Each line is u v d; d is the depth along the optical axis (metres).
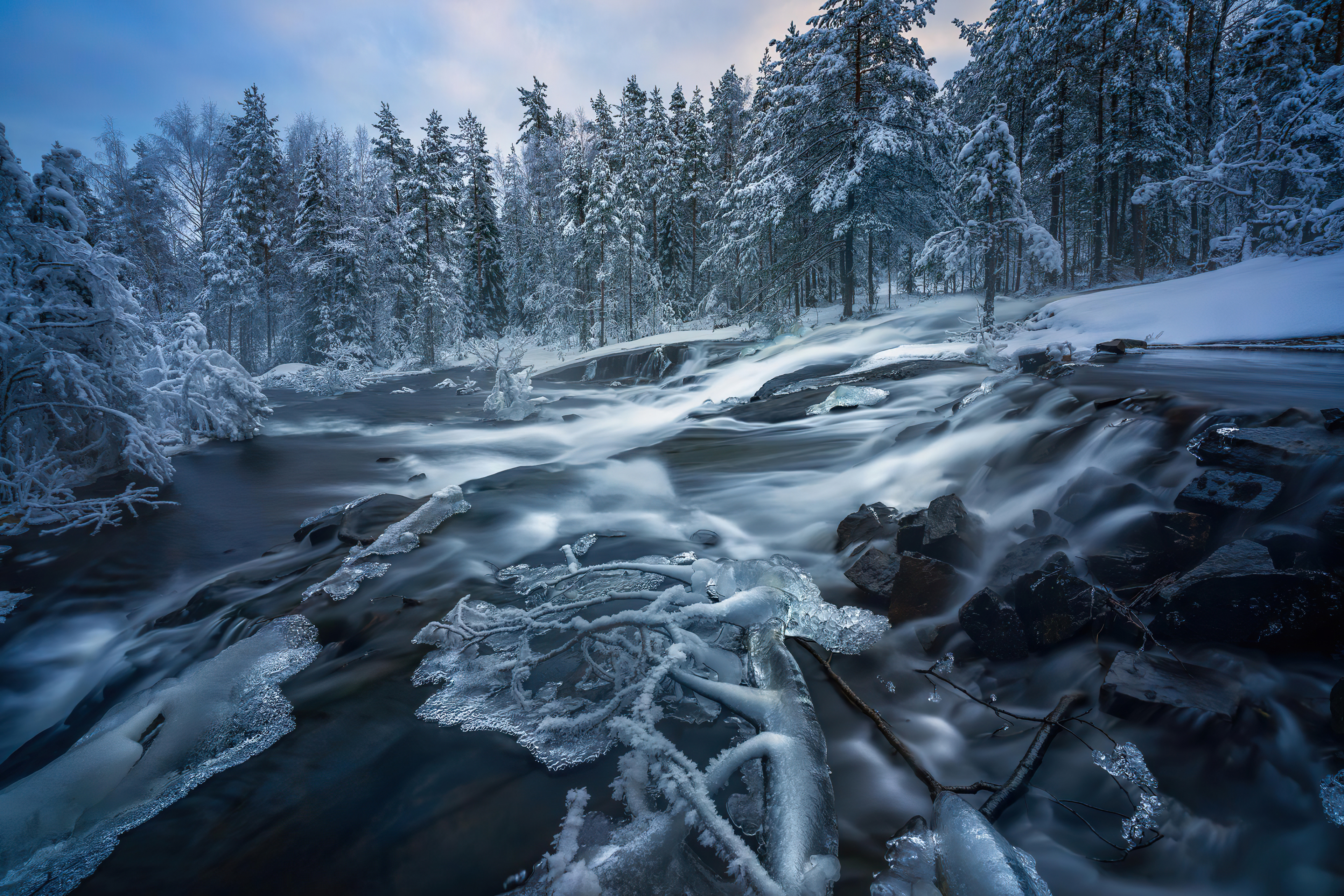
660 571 2.97
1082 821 1.63
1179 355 6.87
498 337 41.22
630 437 10.62
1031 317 11.84
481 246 42.44
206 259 33.75
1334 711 1.72
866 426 7.20
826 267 26.84
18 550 5.34
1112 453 3.59
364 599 3.28
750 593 2.58
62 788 1.89
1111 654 2.22
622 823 1.64
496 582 3.40
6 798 1.82
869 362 11.62
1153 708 1.83
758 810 1.69
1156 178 23.31
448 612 3.00
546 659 2.33
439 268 35.84
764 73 29.39
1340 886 1.39
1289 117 13.12
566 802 1.74
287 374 29.72
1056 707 2.02
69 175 8.04
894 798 1.77
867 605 2.98
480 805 1.75
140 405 8.07
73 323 6.86
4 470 6.17
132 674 3.14
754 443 7.09
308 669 2.64
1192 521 2.55
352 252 33.91
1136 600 2.30
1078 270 31.19
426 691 2.35
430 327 35.22
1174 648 2.17
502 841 1.62
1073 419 4.36
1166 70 23.83
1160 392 4.36
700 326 32.12
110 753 2.07
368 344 35.75
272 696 2.40
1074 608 2.34
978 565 3.02
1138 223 24.11
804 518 4.43
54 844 1.68
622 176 32.25
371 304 36.66
